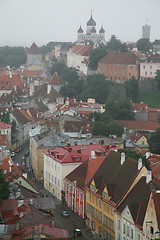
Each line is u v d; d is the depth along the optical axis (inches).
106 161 6437.0
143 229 5054.1
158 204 4960.6
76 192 6865.2
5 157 7731.3
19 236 4148.6
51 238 4089.6
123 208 5521.7
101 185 6215.6
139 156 7578.7
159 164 7308.1
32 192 6023.6
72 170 7431.1
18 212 4847.4
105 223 5974.4
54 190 7760.8
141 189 5467.5
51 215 5152.6
